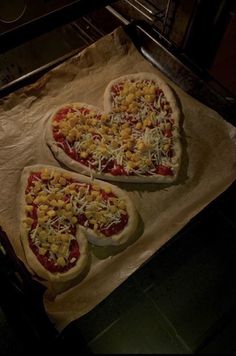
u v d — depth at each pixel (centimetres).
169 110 57
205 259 49
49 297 44
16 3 57
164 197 52
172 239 49
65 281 46
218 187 52
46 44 69
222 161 54
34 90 57
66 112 56
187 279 48
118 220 49
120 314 45
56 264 46
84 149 54
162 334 43
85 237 48
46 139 54
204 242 50
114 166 53
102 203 50
